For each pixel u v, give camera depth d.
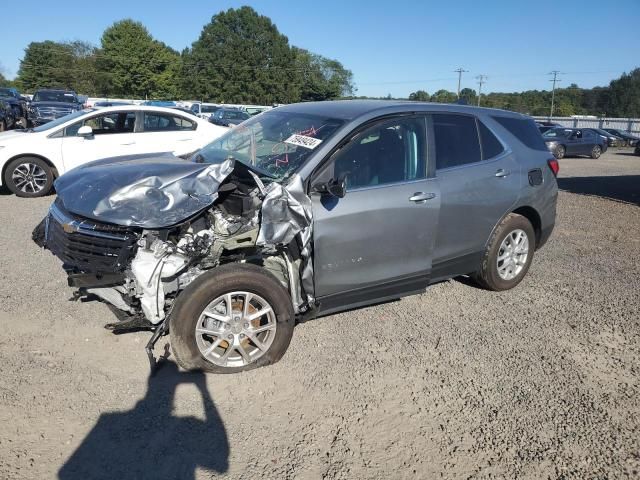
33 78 84.62
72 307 4.66
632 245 7.49
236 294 3.60
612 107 103.38
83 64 81.88
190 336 3.51
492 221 4.94
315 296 3.96
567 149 24.58
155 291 3.42
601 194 12.44
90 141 9.53
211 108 37.41
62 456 2.88
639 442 3.17
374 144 4.17
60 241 3.58
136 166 3.88
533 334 4.50
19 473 2.73
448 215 4.52
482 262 5.10
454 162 4.66
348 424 3.26
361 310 4.89
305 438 3.12
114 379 3.62
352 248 3.99
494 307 5.04
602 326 4.70
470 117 4.92
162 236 3.47
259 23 76.00
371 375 3.79
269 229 3.55
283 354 3.86
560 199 11.45
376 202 4.04
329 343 4.24
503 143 5.09
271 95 78.31
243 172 3.94
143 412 3.29
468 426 3.27
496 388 3.68
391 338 4.36
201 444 3.04
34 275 5.39
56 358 3.84
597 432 3.25
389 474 2.86
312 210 3.78
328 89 84.25
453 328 4.57
